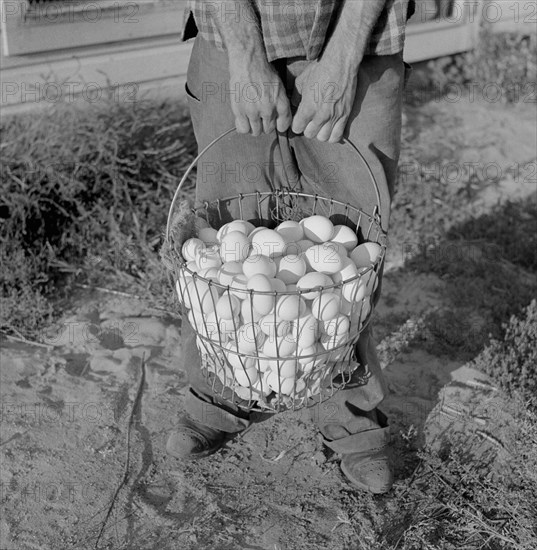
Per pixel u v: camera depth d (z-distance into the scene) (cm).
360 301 241
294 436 297
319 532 259
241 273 235
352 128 243
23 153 423
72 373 329
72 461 285
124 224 414
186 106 507
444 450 291
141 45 495
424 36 637
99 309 371
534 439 281
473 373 330
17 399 312
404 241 426
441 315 367
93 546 253
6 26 440
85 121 450
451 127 578
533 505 262
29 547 252
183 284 240
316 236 249
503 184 498
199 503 270
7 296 368
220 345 235
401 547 253
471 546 252
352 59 227
